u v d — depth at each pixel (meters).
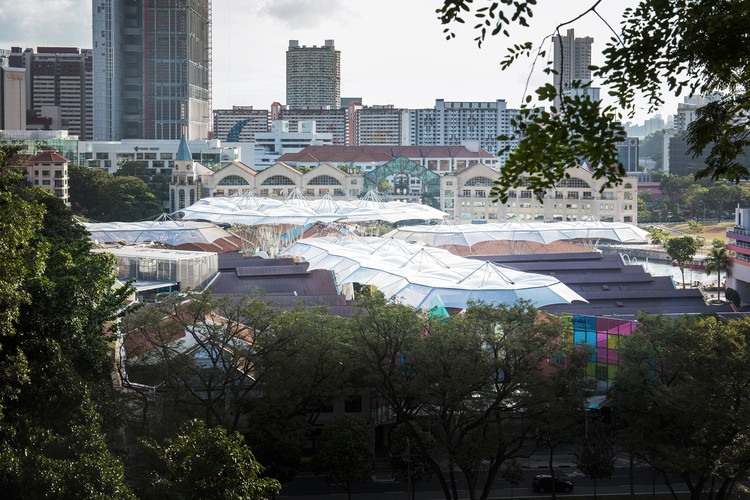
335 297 193.88
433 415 117.88
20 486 62.41
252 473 71.38
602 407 144.25
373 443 138.75
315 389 117.25
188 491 68.38
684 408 108.50
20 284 74.19
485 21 29.95
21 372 70.69
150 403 108.88
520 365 114.38
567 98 29.33
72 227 156.38
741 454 107.56
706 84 35.75
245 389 115.94
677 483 134.62
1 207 73.06
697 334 121.12
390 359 122.56
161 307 122.38
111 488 65.12
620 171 29.22
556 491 128.75
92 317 92.81
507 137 29.95
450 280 190.00
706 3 33.34
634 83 34.09
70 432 74.75
